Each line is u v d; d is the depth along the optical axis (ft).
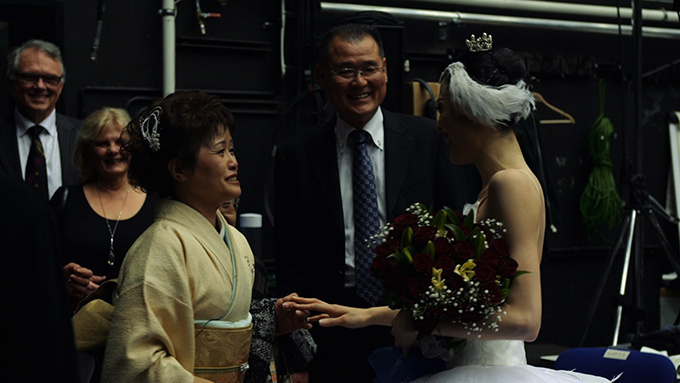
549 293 23.97
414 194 11.80
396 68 17.46
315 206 11.96
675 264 16.72
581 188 24.50
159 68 19.15
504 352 8.21
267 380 9.00
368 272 11.69
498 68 8.02
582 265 24.39
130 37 18.88
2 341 4.31
